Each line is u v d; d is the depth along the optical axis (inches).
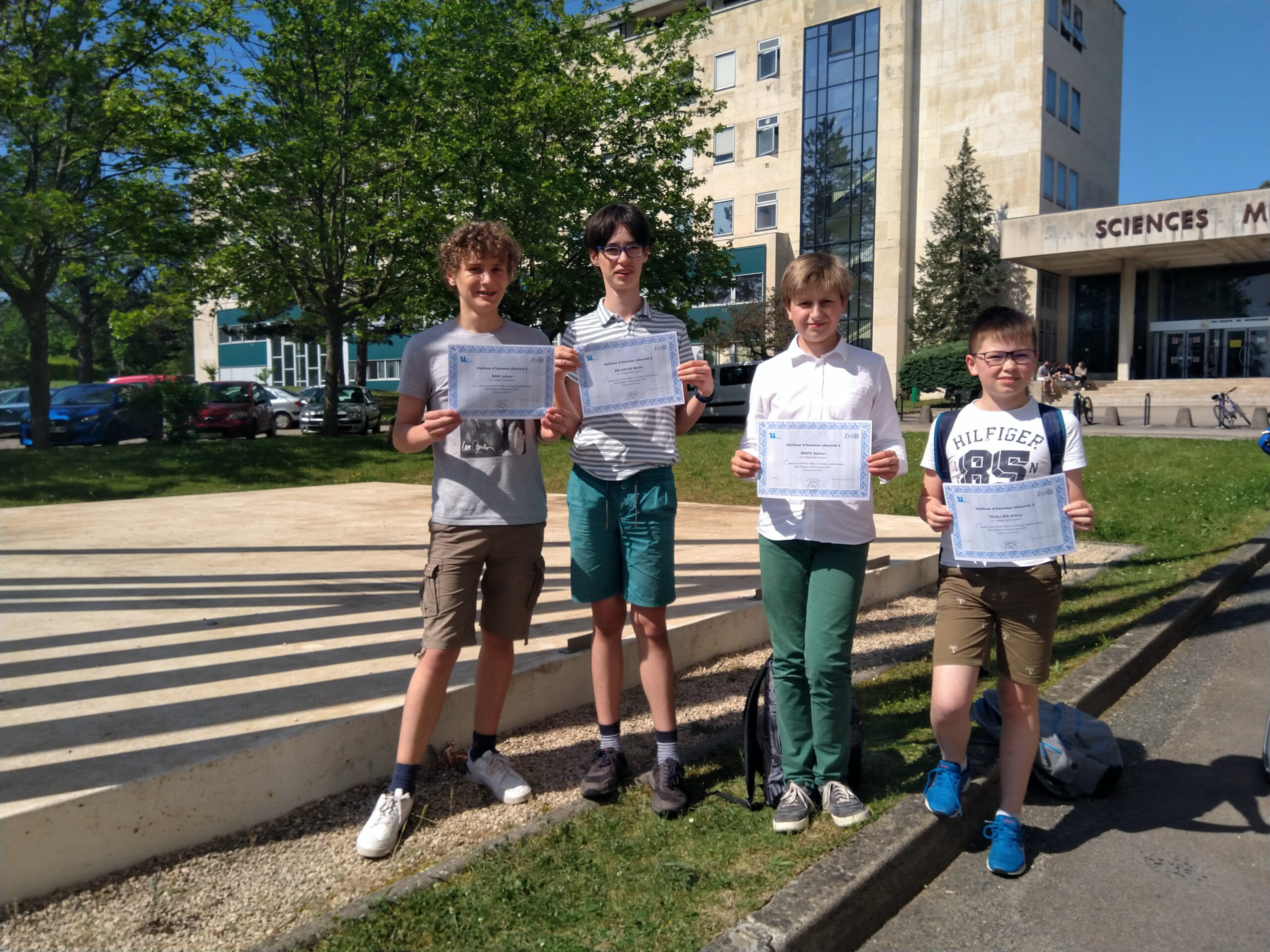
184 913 94.0
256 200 757.9
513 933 92.4
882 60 1467.8
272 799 114.3
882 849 108.9
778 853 108.9
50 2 629.6
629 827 115.8
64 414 765.3
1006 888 114.3
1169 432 813.9
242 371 2357.3
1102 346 1503.4
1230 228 1145.4
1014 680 115.9
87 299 1473.9
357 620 185.9
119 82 661.3
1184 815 133.7
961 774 120.8
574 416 126.0
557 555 277.4
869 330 1509.6
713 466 531.5
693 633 186.7
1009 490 112.5
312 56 764.0
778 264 1571.1
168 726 119.7
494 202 763.4
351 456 664.4
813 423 115.9
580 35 901.2
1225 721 170.2
